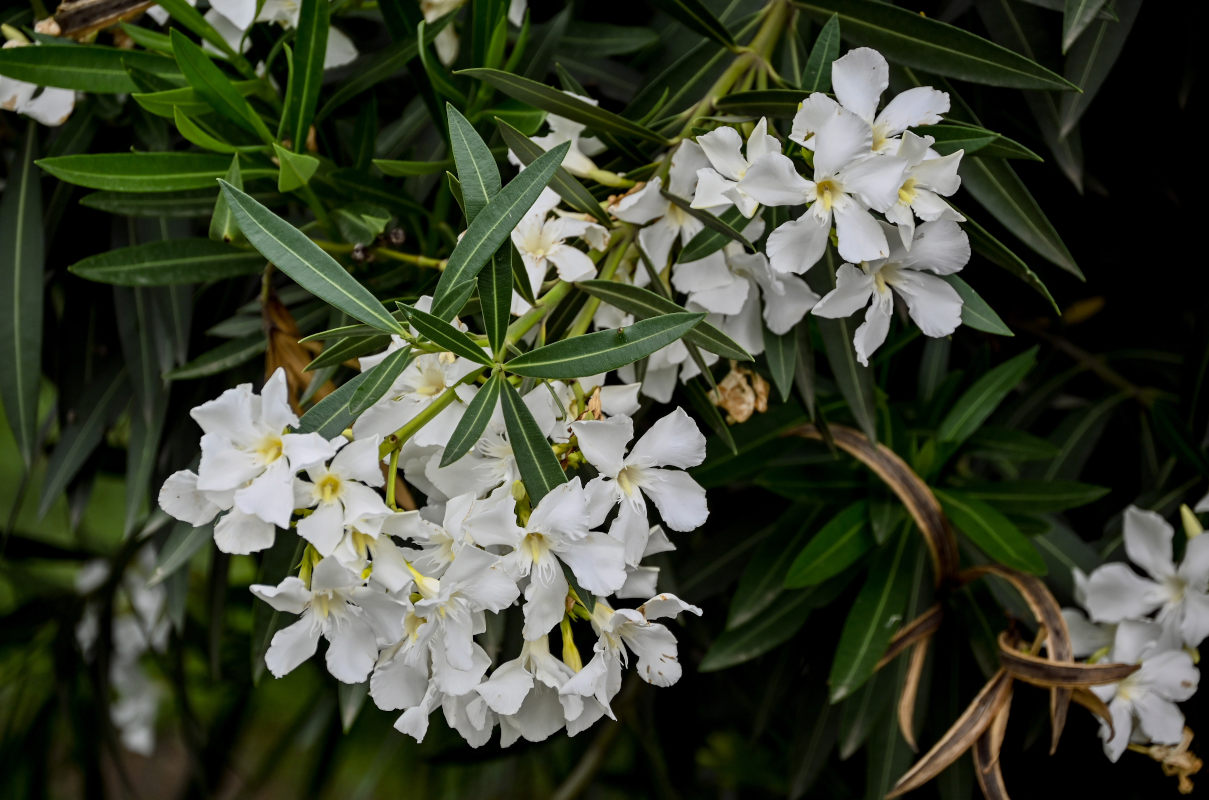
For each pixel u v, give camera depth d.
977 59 0.90
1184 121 1.06
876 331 0.85
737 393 0.91
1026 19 0.95
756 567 1.00
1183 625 0.94
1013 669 0.92
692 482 0.82
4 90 0.96
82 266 0.92
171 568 0.91
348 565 0.77
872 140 0.83
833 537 0.98
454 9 0.92
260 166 0.92
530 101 0.87
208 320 1.02
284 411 0.77
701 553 1.04
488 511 0.78
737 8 0.96
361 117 0.96
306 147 0.95
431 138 1.01
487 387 0.79
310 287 0.79
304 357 0.92
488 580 0.78
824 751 1.06
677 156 0.86
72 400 1.06
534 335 0.86
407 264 0.96
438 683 0.79
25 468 0.97
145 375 0.99
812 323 1.00
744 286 0.87
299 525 0.77
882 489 0.99
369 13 1.04
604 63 1.01
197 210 0.94
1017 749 1.06
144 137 0.98
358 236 0.92
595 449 0.80
